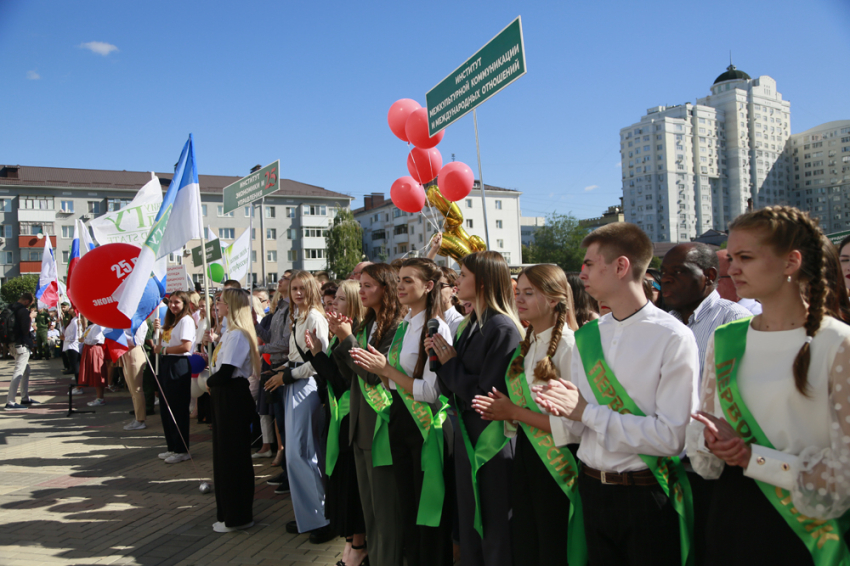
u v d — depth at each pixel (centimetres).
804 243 173
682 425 201
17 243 5144
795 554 172
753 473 172
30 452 729
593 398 223
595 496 221
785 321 179
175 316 680
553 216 7056
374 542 339
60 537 442
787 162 8994
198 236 615
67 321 1678
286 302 594
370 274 359
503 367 270
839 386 163
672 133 8575
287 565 382
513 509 264
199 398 869
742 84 8812
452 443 331
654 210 8669
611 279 221
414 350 328
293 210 5884
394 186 690
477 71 492
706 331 273
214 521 466
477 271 294
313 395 430
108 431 852
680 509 212
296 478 415
